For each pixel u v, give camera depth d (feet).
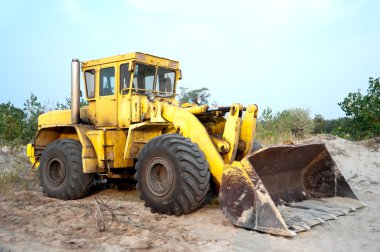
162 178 19.30
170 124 21.03
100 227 16.43
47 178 24.57
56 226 16.99
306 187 21.83
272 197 19.33
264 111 51.80
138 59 23.03
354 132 43.45
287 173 20.84
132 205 21.31
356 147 35.42
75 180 23.48
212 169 18.84
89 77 25.61
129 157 21.17
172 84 25.57
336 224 17.25
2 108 44.93
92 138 23.43
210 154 18.93
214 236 15.65
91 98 25.34
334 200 20.94
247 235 15.69
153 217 18.30
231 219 16.61
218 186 18.83
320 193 21.59
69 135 26.99
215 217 18.43
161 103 21.45
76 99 25.04
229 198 16.81
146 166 19.53
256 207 16.10
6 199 22.77
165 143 18.81
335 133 44.57
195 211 19.49
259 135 44.29
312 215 17.85
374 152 33.94
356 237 15.53
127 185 26.96
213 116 21.50
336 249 14.19
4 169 31.94
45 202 22.35
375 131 41.39
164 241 14.75
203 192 17.99
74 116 25.00
